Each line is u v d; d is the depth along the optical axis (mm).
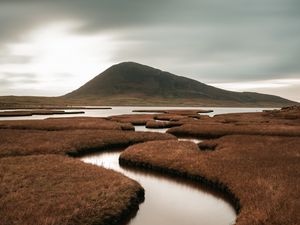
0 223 13242
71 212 14750
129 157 30812
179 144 36906
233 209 18438
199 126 59125
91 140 39969
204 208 18594
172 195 20906
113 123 64438
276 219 13766
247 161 27047
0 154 30547
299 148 33688
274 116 98938
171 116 102125
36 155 29375
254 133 51094
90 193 17641
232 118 89938
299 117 88250
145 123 78312
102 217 15164
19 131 48719
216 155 30141
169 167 26906
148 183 23766
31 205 15469
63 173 22094
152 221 16594
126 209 16859
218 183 22125
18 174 21547
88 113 139625
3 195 17016
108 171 23312
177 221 16688
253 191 18469
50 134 44562
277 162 26422
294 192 17562
